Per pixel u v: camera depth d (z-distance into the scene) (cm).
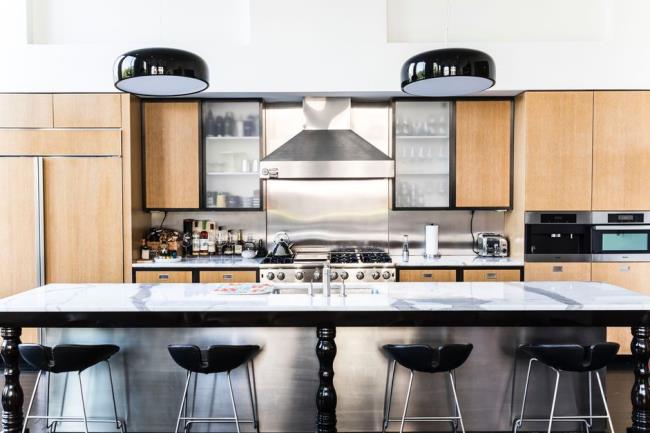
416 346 236
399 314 247
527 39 456
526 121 423
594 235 425
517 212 441
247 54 418
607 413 268
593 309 245
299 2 416
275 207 489
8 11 420
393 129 449
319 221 490
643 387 254
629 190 425
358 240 490
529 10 456
